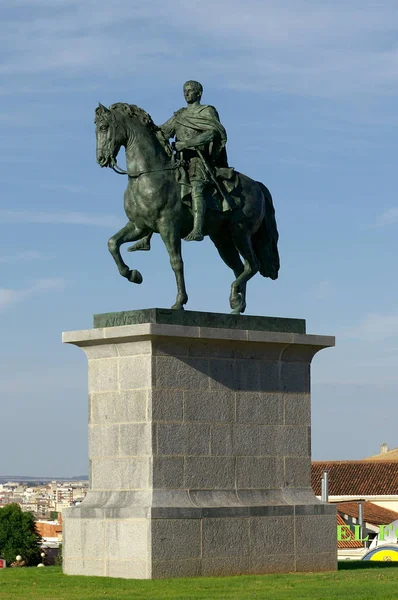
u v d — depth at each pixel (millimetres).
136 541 19734
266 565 20953
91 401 21078
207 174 21516
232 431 21062
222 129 21609
